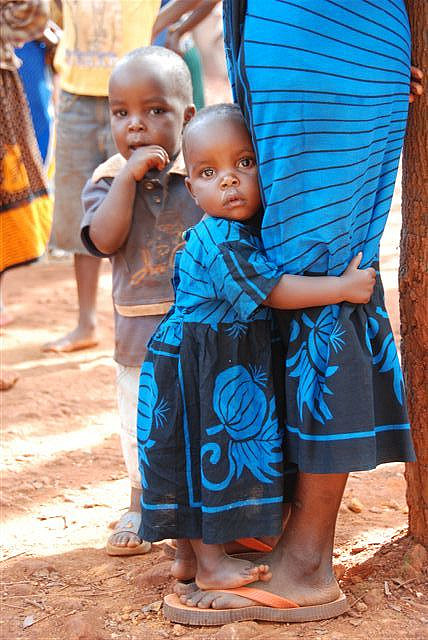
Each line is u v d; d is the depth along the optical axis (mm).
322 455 2848
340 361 2844
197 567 3123
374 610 3107
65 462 4824
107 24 6137
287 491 3107
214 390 2951
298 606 3008
